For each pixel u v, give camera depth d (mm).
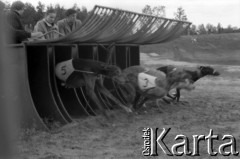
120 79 8242
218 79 15844
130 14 8062
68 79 7770
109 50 9148
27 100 6953
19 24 7559
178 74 8750
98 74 7781
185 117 8422
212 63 23969
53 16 8922
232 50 25938
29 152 5754
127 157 5520
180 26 10016
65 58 8312
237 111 9180
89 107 8508
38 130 6922
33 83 7527
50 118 7465
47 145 6148
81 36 7133
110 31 7809
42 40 7078
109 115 8172
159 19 9094
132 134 6918
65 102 8406
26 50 6953
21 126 6973
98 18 7145
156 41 10211
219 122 7926
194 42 27344
